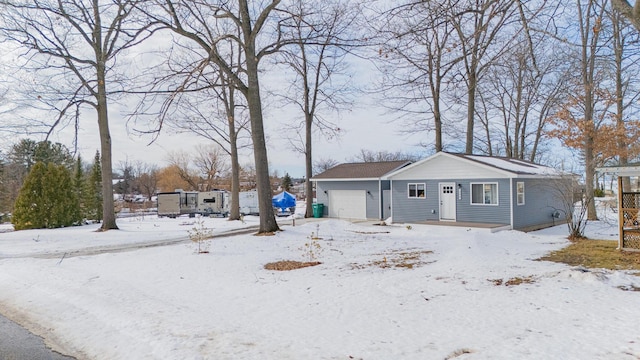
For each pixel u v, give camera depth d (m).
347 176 27.69
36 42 17.58
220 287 8.02
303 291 7.51
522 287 7.45
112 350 4.96
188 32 14.07
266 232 15.64
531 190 19.95
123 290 7.77
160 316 6.05
